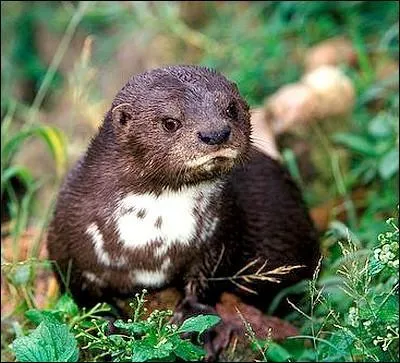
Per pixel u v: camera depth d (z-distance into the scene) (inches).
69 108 678.5
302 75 626.2
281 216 435.2
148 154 359.6
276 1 643.5
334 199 534.3
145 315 393.1
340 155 553.9
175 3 668.7
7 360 419.5
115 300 400.5
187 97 355.6
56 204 404.8
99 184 377.7
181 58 677.3
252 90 609.6
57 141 499.8
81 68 551.5
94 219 379.2
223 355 404.8
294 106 559.5
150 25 645.9
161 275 386.0
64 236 391.2
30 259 410.0
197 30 693.9
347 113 563.2
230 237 393.1
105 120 388.8
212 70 373.1
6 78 650.2
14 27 724.0
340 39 639.1
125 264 382.6
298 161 557.6
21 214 492.1
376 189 537.0
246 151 362.9
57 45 731.4
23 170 493.0
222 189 381.4
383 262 327.3
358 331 359.3
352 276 345.7
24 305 425.7
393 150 493.4
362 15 636.7
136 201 371.2
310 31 642.2
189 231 377.1
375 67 617.6
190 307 389.4
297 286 427.2
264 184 438.0
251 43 633.6
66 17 687.7
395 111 523.2
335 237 466.0
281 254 429.7
